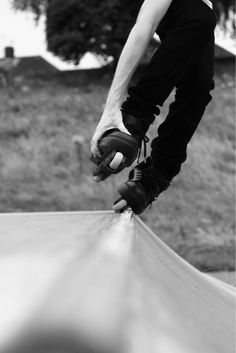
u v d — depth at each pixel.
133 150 2.54
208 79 2.79
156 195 2.85
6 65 31.64
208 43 2.77
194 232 17.50
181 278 1.20
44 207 20.47
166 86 2.63
